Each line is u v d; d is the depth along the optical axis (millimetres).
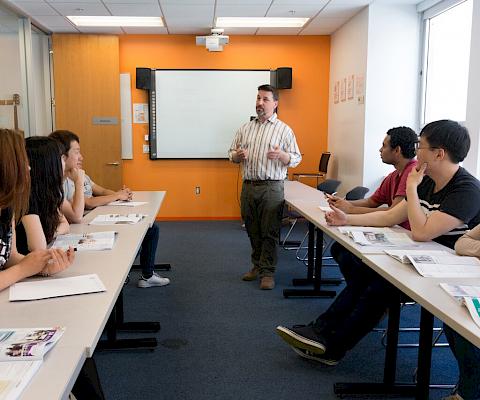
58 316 1363
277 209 3928
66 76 6699
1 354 1088
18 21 5938
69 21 6125
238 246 5559
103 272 1808
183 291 3961
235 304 3664
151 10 5664
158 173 7168
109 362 2699
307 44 7070
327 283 4109
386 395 2365
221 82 7020
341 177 6539
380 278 2445
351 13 5832
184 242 5766
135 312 3479
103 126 6801
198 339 3020
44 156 2092
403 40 5492
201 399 2320
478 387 1824
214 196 7246
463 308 1459
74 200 2930
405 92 5574
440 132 2250
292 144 3930
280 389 2422
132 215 3150
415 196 2338
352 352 2848
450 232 2398
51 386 985
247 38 7004
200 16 5949
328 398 2348
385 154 3119
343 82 6430
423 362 2010
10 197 1575
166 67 6977
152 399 2314
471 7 4590
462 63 4777
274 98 3891
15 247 1853
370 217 2775
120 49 6918
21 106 6148
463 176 2293
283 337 2611
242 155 3928
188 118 7059
